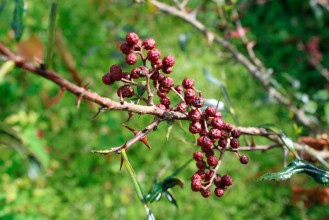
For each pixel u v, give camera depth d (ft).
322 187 9.86
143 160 15.61
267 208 14.92
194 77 17.40
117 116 16.46
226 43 10.71
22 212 12.21
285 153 6.19
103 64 17.98
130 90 4.17
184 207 14.65
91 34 18.95
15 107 15.75
